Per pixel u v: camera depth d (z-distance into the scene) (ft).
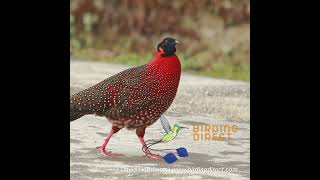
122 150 37.50
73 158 35.47
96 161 35.24
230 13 78.18
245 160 36.35
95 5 80.84
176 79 34.99
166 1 79.87
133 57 73.00
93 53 74.28
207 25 77.41
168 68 34.73
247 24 76.69
